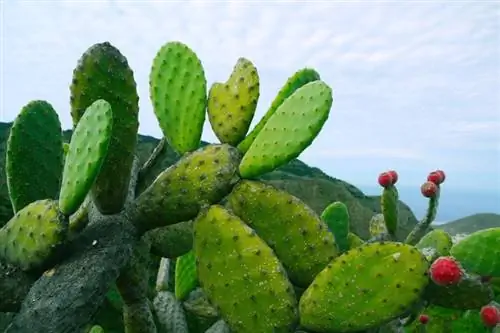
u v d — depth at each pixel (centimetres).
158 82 152
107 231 132
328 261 133
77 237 130
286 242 132
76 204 121
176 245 158
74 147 121
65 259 127
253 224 133
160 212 133
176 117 150
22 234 125
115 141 133
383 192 166
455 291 128
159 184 135
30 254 124
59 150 151
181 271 193
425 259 121
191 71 151
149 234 156
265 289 121
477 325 158
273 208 132
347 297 121
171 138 151
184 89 150
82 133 120
